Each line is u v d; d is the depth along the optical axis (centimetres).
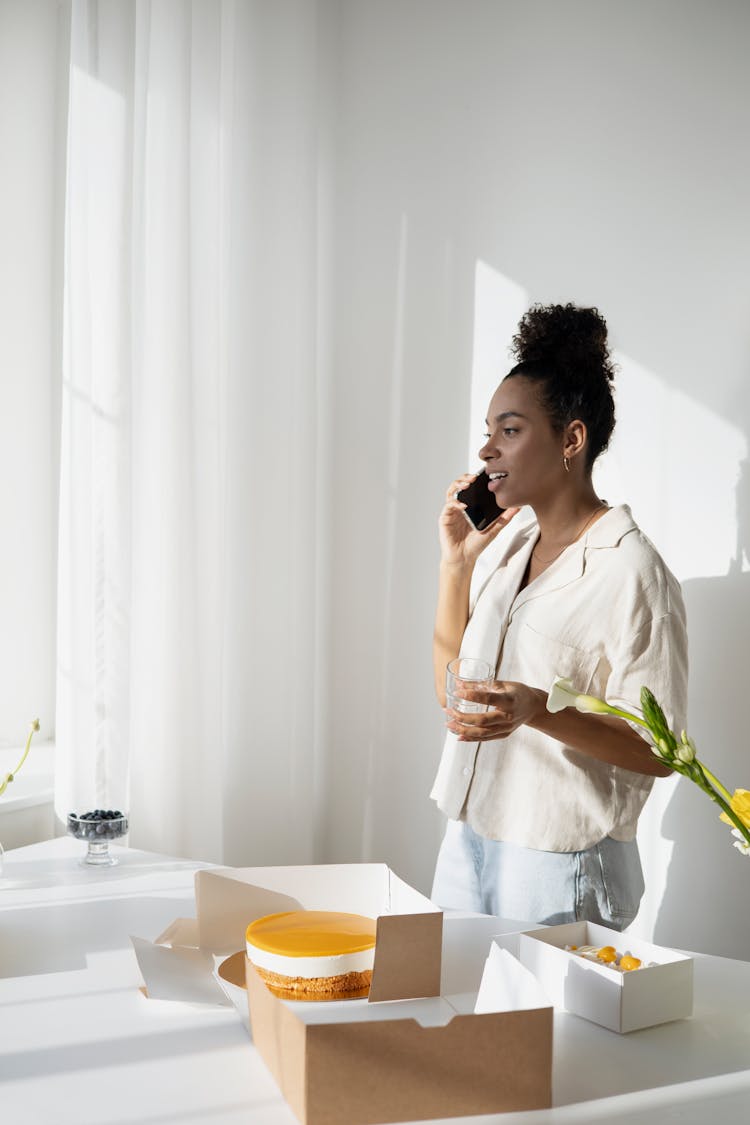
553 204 241
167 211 219
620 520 169
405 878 267
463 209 253
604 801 162
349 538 271
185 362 221
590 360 172
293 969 116
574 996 118
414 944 115
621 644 162
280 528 250
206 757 229
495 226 249
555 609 168
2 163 244
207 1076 102
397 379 263
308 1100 91
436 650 197
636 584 163
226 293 245
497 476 178
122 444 212
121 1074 102
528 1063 96
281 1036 97
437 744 262
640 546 166
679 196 226
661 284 228
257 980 104
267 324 248
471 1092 95
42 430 257
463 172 253
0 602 249
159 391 219
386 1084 93
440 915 116
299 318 253
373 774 270
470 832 176
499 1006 108
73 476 212
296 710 257
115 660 212
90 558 212
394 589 265
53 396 259
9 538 251
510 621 177
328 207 270
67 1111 95
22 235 250
